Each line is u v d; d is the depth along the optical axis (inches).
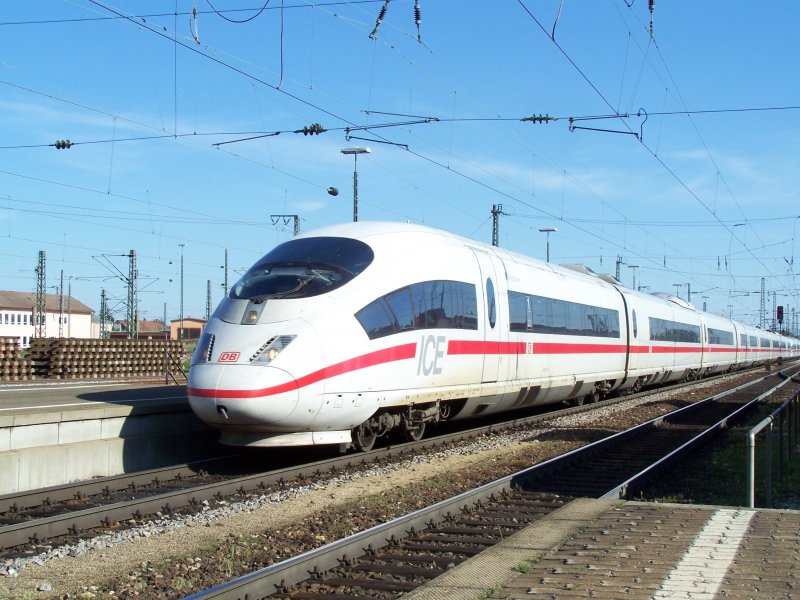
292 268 514.6
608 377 1005.2
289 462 528.7
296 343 465.1
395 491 417.1
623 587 238.2
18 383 1088.8
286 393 453.7
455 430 753.0
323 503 394.9
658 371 1253.7
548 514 344.8
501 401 705.6
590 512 347.6
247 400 446.6
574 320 873.5
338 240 544.4
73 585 261.3
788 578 245.8
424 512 335.0
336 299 496.4
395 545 304.8
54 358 1237.7
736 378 1897.1
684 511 345.4
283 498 404.2
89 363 1273.4
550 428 735.1
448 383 594.6
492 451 584.4
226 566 277.3
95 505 387.5
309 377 463.2
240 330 477.7
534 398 786.2
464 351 612.1
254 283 513.0
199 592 225.3
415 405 580.7
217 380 454.3
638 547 285.3
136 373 1341.0
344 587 254.1
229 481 416.5
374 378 505.4
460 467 510.0
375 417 539.2
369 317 508.7
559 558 273.0
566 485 454.3
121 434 511.5
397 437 650.2
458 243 649.6
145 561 287.9
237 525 346.6
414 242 582.6
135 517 354.6
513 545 291.9
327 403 473.7
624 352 1059.3
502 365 680.4
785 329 4148.6
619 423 802.2
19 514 365.4
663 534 303.7
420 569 270.5
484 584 244.1
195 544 313.3
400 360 529.7
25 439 451.8
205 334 494.9
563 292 848.9
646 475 463.2
